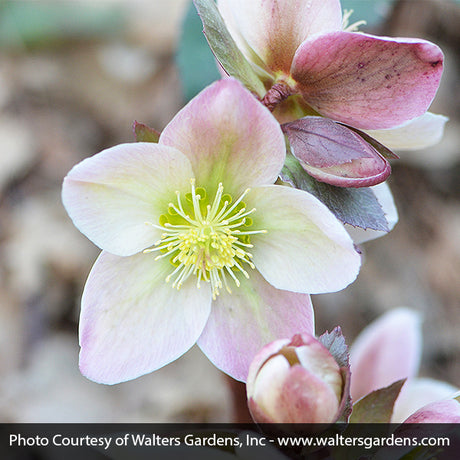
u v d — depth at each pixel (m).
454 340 0.81
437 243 0.86
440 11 0.84
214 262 0.46
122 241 0.44
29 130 0.99
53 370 0.82
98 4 1.06
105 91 1.03
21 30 1.05
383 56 0.43
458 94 0.90
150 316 0.45
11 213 0.93
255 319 0.45
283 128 0.44
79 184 0.43
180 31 0.57
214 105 0.43
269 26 0.45
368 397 0.44
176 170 0.44
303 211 0.44
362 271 0.85
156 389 0.82
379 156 0.43
